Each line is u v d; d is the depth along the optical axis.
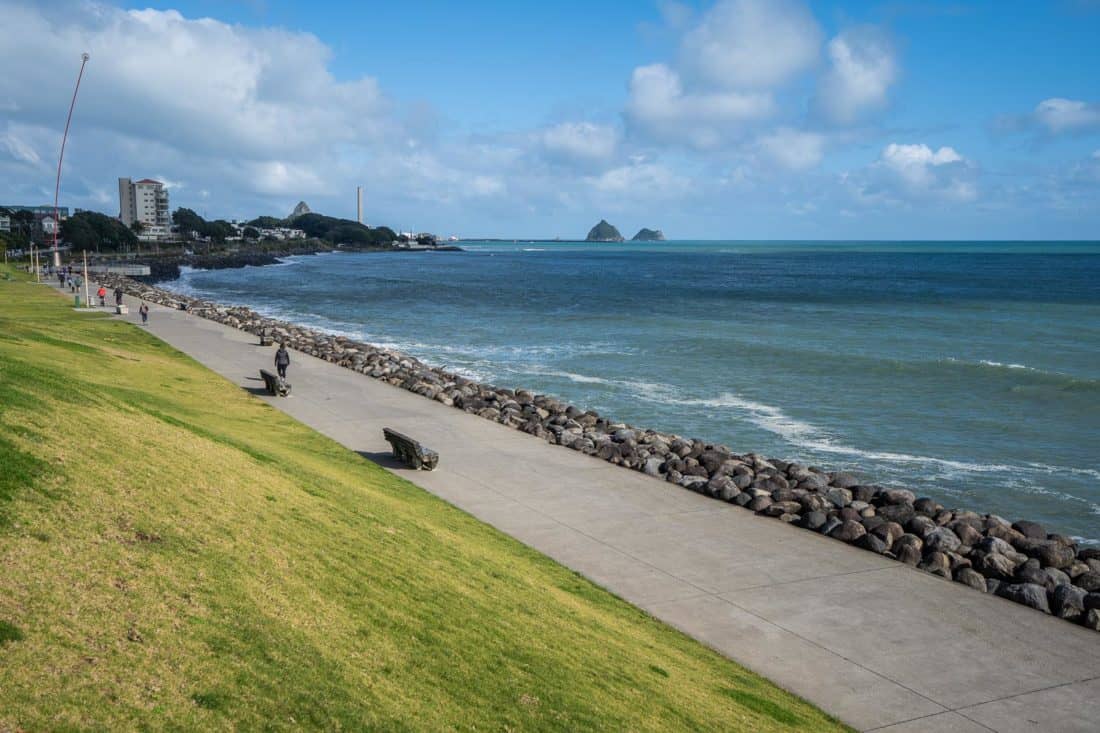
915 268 164.88
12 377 12.73
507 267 174.38
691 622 12.07
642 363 41.41
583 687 8.84
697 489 18.81
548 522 16.12
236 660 7.18
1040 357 43.72
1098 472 23.50
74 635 6.72
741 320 62.00
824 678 10.60
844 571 14.33
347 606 9.02
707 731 8.64
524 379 36.97
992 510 20.38
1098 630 12.30
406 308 73.56
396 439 19.55
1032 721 9.70
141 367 27.22
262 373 27.30
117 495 9.58
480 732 7.37
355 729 6.76
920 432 27.92
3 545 7.62
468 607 10.11
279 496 12.05
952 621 12.45
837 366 40.25
